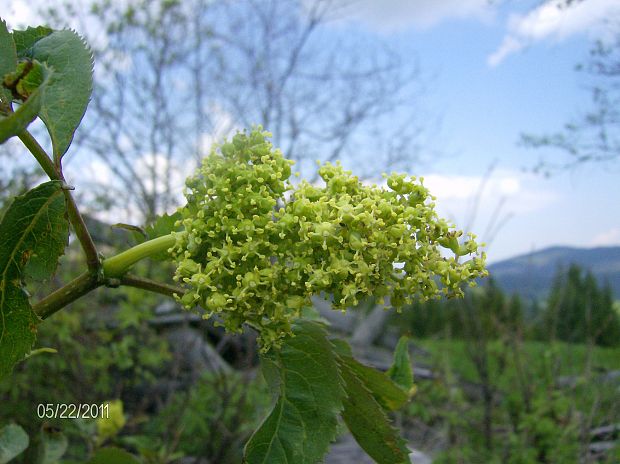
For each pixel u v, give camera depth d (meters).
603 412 9.63
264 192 1.78
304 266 1.74
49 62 1.83
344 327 16.03
